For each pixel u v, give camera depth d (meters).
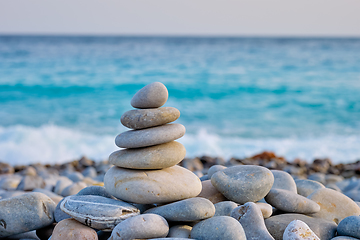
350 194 3.95
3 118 12.68
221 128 11.88
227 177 2.71
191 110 14.00
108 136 10.52
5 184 4.64
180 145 2.60
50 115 13.18
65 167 6.66
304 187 3.30
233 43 39.16
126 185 2.41
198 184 2.55
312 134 11.04
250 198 2.62
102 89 17.22
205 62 24.61
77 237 2.12
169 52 30.58
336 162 8.30
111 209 2.22
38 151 9.02
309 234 2.07
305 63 23.66
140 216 2.10
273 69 21.75
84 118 12.85
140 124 2.44
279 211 2.74
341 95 15.88
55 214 2.62
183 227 2.29
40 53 28.80
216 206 2.54
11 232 2.44
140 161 2.42
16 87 17.23
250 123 12.43
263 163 6.73
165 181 2.41
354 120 12.59
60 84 17.94
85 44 39.03
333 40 41.09
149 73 20.81
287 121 12.65
